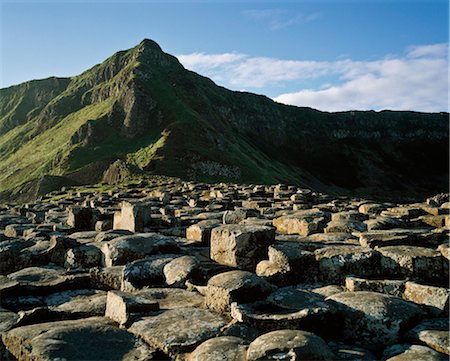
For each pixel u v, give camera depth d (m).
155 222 16.27
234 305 6.95
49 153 150.25
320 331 6.67
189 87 178.25
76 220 16.58
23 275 9.77
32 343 6.11
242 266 9.95
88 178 114.44
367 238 10.81
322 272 9.14
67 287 9.27
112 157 122.31
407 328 6.63
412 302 7.36
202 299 8.13
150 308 7.30
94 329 6.55
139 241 10.92
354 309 6.85
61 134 166.25
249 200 27.55
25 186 114.94
